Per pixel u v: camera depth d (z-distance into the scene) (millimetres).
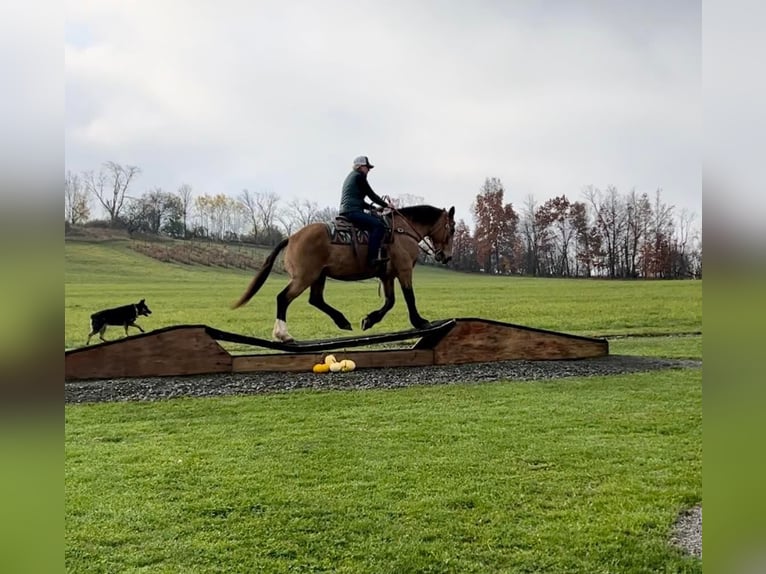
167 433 5496
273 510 3898
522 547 3408
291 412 6199
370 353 8312
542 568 3189
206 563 3279
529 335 8867
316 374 7871
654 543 3420
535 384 7422
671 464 4645
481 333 8711
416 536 3545
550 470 4547
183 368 7688
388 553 3367
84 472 4527
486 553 3348
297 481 4367
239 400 6637
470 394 6934
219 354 7816
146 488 4234
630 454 4887
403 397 6801
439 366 8430
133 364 7547
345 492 4168
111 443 5211
